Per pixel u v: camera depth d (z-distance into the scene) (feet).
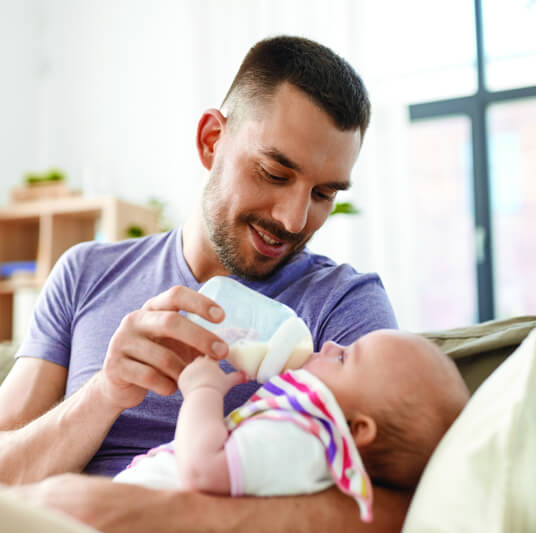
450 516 1.86
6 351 4.54
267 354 2.62
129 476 2.58
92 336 3.76
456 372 2.68
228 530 1.99
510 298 11.75
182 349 2.84
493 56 11.41
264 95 3.45
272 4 11.91
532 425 1.94
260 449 2.20
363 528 2.14
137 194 13.30
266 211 3.52
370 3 11.23
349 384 2.53
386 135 11.02
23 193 11.19
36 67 14.26
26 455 3.04
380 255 10.86
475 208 11.59
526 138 11.58
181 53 12.92
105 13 13.88
